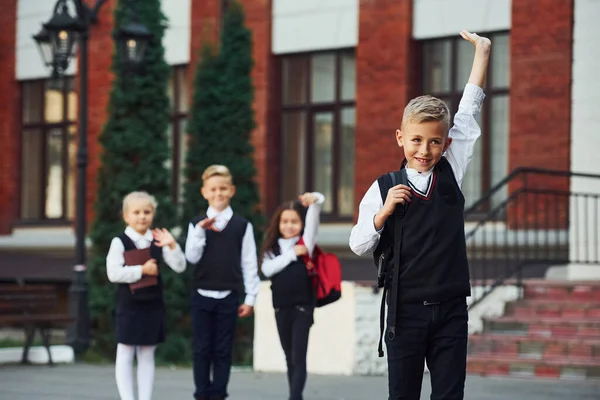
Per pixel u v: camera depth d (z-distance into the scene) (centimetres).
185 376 1384
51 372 1425
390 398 588
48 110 2478
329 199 2039
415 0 1898
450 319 577
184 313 1616
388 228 581
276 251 1024
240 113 1661
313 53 2048
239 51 1667
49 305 1598
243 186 1656
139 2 1670
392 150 1902
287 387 1242
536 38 1728
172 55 2209
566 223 1677
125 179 1644
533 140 1723
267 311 1462
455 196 579
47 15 2452
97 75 2338
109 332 1623
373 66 1933
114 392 1187
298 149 2070
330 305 1412
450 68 1877
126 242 980
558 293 1439
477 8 1827
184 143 2217
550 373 1300
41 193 2483
